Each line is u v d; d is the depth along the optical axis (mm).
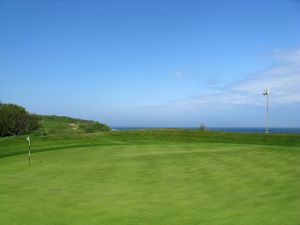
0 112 72438
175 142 33781
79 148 28344
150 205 10047
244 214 8883
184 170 15727
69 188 12586
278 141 32125
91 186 12898
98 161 20000
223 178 13594
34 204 10305
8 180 14328
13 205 10203
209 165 16766
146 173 15320
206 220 8523
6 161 21422
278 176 13461
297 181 12477
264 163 16609
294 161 16766
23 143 32156
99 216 9047
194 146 28500
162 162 18391
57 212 9445
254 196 10703
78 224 8414
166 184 12961
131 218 8836
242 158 18484
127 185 12977
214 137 36281
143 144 31875
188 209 9531
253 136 35094
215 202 10188
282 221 8203
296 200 10008
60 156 23062
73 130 89188
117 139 36375
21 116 74875
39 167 18219
